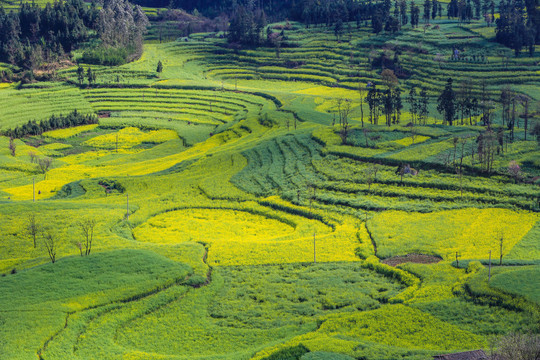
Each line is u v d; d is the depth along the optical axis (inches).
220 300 3796.8
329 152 6791.3
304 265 4320.9
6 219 5388.8
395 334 3120.1
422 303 3422.7
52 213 5590.6
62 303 3612.2
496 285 3437.5
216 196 6146.7
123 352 3125.0
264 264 4365.2
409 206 5285.4
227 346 3193.9
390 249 4384.8
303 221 5369.1
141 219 5556.1
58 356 3068.4
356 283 3917.3
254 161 7155.5
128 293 3767.2
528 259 3986.2
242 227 5378.9
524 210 4970.5
